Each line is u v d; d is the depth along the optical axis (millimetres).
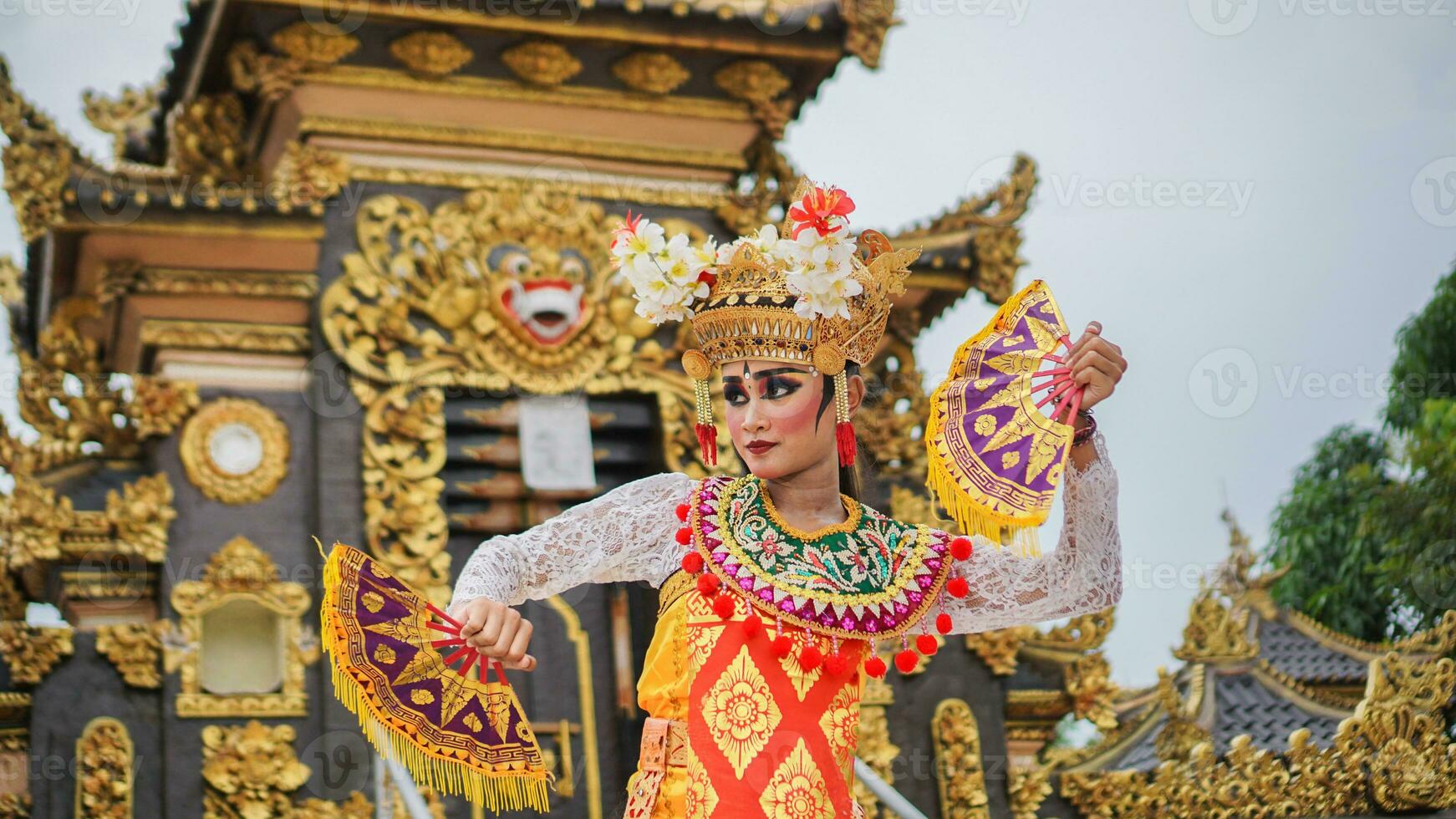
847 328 2836
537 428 7949
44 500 7035
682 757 2609
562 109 8273
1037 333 2834
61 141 7398
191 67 8117
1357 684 8258
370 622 2600
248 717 7121
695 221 8477
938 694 8094
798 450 2766
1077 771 8008
